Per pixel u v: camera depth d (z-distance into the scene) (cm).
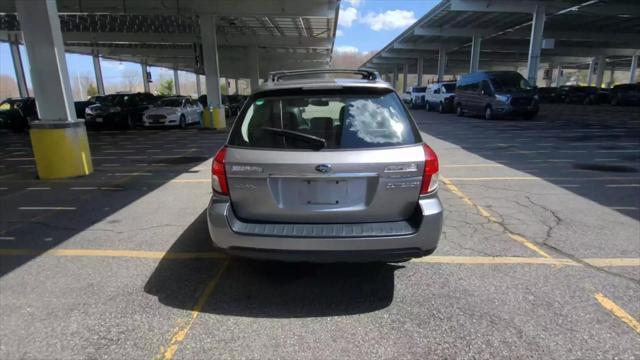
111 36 2778
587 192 632
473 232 467
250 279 362
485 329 284
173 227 498
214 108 1859
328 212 302
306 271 376
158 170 869
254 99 334
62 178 782
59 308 315
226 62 4875
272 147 307
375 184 299
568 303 315
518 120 1969
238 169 305
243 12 1717
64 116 776
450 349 264
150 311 311
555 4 2414
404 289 341
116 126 2006
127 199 627
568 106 3272
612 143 1143
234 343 272
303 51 4109
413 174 300
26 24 725
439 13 2728
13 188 702
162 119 1873
